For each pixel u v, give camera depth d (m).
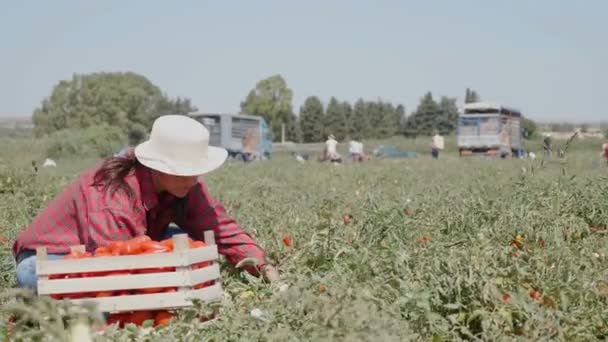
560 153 10.72
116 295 5.70
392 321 4.89
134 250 5.80
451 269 5.92
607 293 5.93
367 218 8.06
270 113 118.62
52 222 6.23
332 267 6.73
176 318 5.61
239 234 6.64
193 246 5.94
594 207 9.28
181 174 5.98
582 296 5.80
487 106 59.69
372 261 6.41
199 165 6.07
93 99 105.69
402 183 18.17
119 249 5.80
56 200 6.29
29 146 58.31
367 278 6.18
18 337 4.91
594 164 28.69
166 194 6.27
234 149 60.97
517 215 8.27
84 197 6.09
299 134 125.31
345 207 10.63
